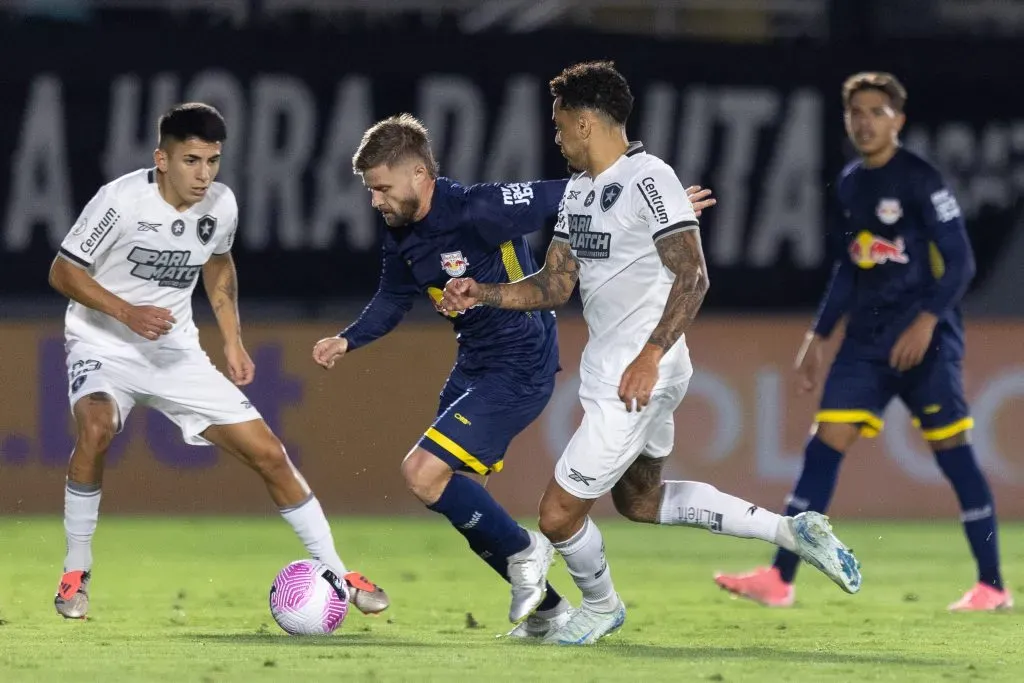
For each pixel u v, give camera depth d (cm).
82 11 4506
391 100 4191
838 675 1571
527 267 2070
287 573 1970
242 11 4494
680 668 1609
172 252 2170
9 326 4191
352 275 4241
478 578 2945
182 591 2659
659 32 4759
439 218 2003
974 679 1551
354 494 4331
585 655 1731
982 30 4653
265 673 1534
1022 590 2791
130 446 4288
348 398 4322
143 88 4144
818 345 2634
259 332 4256
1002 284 4344
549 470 4325
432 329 4366
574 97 1773
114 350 2183
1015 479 4388
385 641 1891
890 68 4272
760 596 2472
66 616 2089
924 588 2842
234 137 4178
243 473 4341
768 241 4291
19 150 4128
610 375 1783
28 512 4212
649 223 1728
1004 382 4381
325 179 4203
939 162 4297
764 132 4259
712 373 4350
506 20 4725
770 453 4378
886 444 4397
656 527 4344
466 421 1995
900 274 2505
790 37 4284
